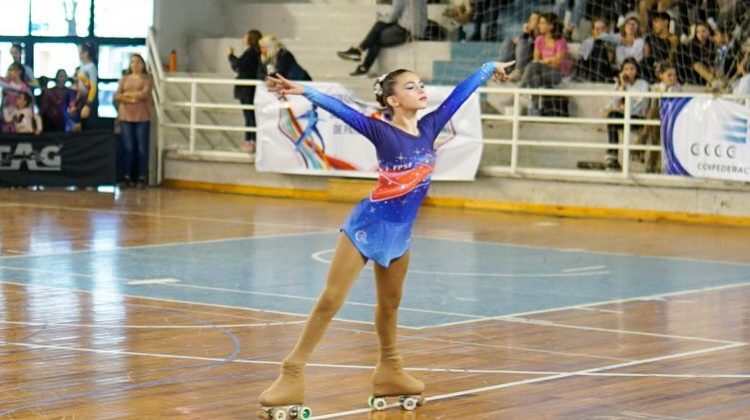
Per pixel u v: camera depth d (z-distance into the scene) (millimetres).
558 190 29062
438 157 29969
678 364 12680
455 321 15156
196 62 36500
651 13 30359
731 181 27219
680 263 21062
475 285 18156
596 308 16344
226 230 24328
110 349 12922
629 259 21453
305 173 31250
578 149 31062
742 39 29359
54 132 32312
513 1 33000
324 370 12125
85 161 32594
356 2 36625
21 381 11328
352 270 10109
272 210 28484
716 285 18625
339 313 15477
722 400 11031
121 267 19094
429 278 18766
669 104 27812
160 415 10156
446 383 11641
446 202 30312
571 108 30906
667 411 10578
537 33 30719
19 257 19969
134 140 33312
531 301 16797
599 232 25641
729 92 29094
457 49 33219
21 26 38188
